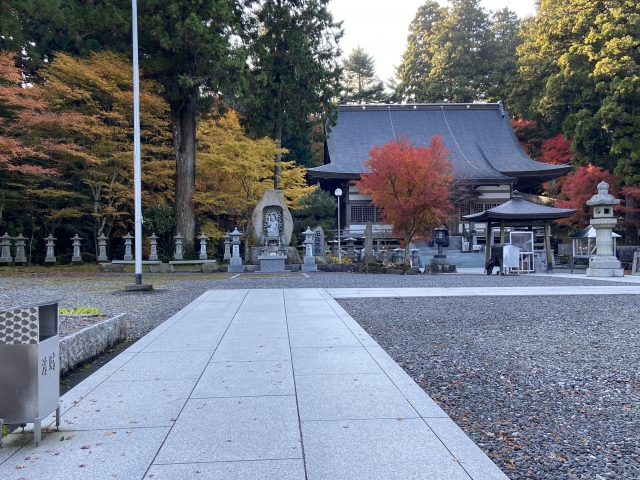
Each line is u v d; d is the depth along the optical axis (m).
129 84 21.48
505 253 19.41
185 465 3.00
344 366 5.25
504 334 7.18
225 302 9.99
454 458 3.10
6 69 18.45
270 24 23.14
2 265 22.16
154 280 16.02
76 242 23.28
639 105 30.55
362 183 21.41
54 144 20.25
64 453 3.19
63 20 20.61
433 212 20.08
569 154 38.31
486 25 51.09
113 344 6.46
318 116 27.11
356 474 2.88
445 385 4.85
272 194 21.31
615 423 3.91
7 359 3.36
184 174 22.05
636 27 29.80
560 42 36.22
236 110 24.89
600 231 18.09
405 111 46.06
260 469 2.94
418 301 10.43
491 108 46.41
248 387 4.52
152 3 18.17
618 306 9.77
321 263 22.22
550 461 3.24
